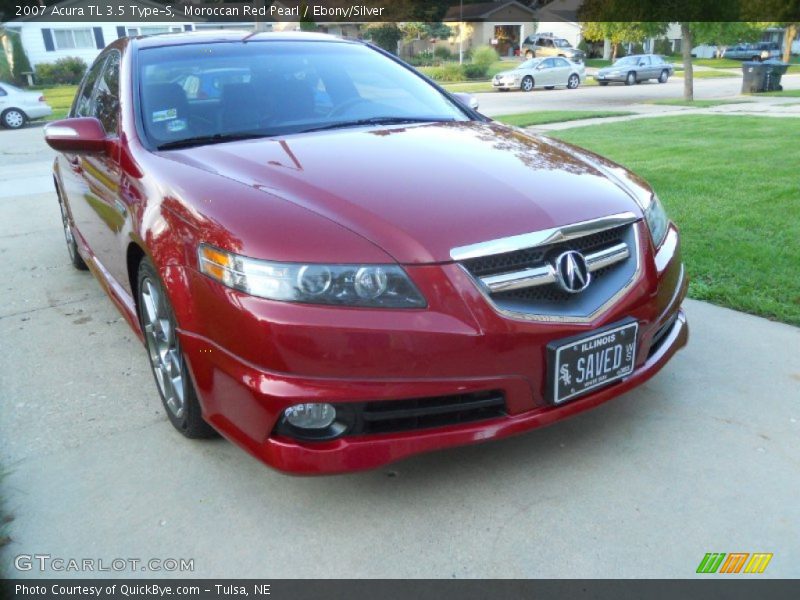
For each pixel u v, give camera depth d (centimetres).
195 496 253
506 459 268
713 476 254
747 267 450
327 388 214
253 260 217
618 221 254
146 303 291
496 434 232
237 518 240
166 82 337
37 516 245
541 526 232
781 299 403
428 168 267
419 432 229
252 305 216
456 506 243
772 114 1450
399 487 254
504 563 217
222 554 225
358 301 215
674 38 5641
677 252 287
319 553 223
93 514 245
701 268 450
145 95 329
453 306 220
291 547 226
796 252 473
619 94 2505
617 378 253
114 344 391
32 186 901
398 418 225
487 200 243
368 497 249
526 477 257
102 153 328
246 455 276
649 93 2531
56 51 3728
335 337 212
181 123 318
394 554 222
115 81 357
